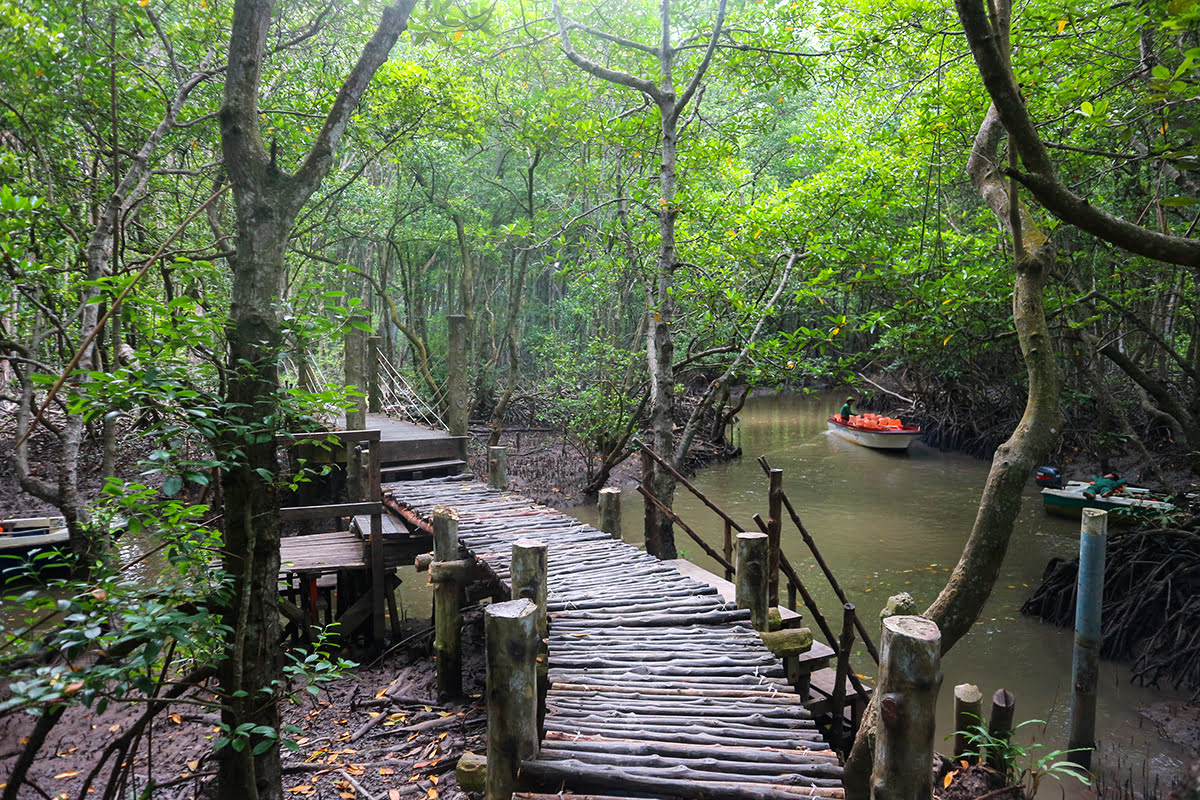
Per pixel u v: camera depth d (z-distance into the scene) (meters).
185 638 2.59
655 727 3.76
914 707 2.49
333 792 4.83
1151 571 8.26
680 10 11.79
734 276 11.51
